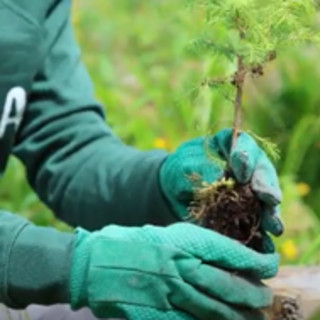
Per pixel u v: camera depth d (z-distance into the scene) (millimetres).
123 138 6293
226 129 3100
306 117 5941
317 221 5387
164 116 6488
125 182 3611
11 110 3744
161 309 2893
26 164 3941
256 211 2980
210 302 2898
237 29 2971
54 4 3914
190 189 3250
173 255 2887
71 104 3912
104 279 2906
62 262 2998
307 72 6301
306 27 3051
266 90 6195
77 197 3760
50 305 3250
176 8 8352
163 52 7629
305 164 5895
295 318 3184
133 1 8812
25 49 3738
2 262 3043
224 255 2896
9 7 3740
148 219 3539
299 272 3994
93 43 8234
